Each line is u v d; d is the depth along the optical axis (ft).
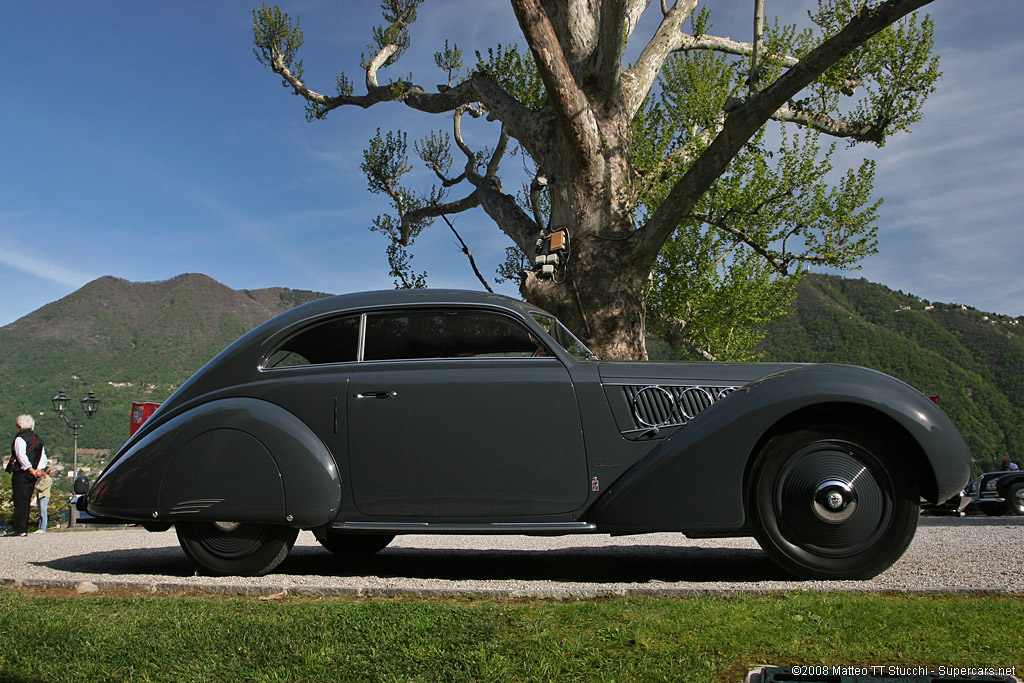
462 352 12.79
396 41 67.10
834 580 11.23
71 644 7.77
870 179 53.88
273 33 66.08
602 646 7.30
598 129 39.91
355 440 12.51
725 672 6.54
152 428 13.57
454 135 69.21
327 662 7.06
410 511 12.32
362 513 12.46
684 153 59.62
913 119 53.52
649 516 11.48
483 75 54.19
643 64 48.78
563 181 41.75
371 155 72.02
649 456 11.74
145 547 19.95
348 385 12.69
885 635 7.47
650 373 12.37
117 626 8.52
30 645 7.74
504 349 12.73
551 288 39.32
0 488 58.70
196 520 12.81
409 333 13.05
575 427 12.09
